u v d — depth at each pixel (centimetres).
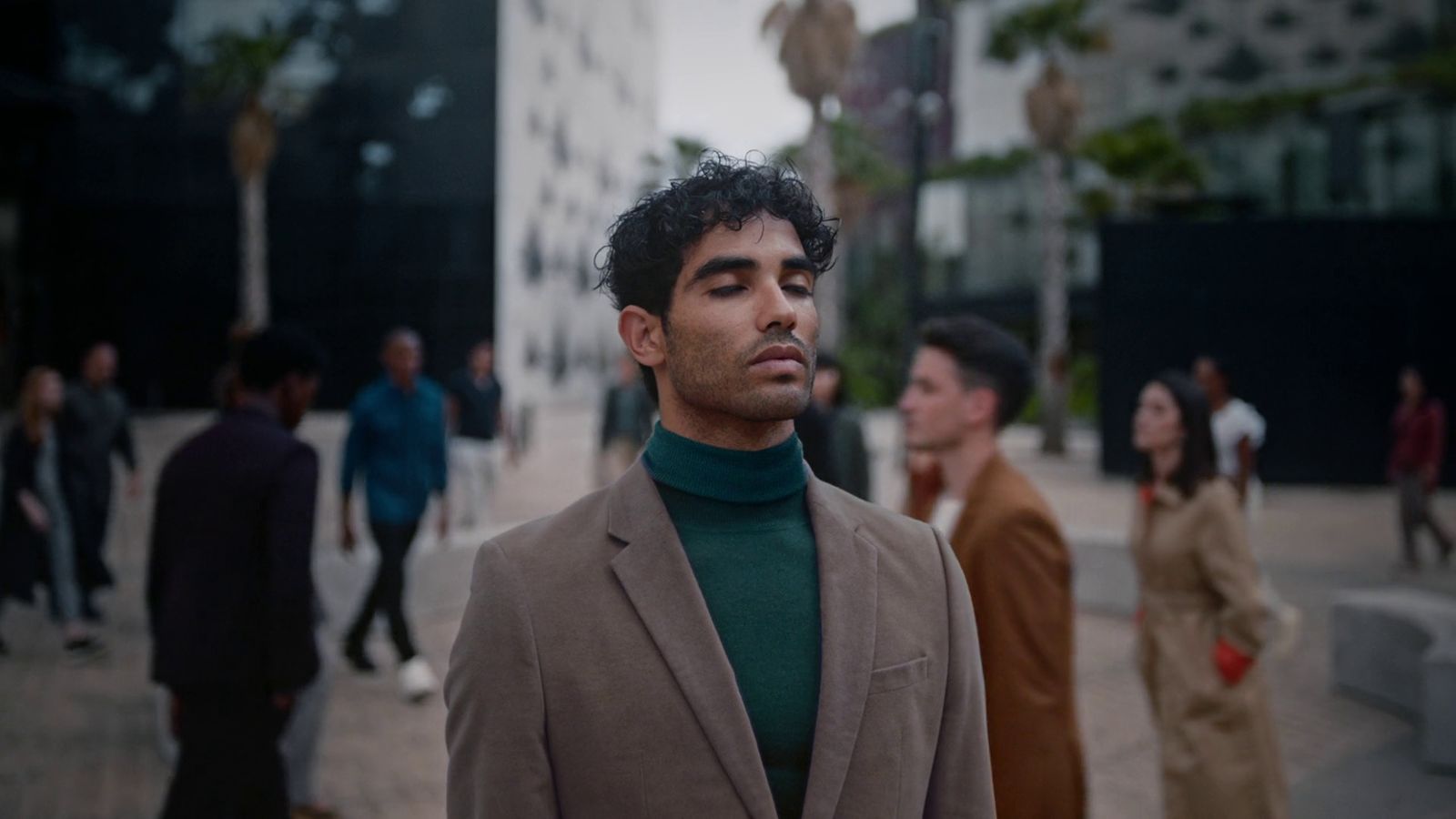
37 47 3016
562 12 3431
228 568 297
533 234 3225
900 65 5331
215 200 3042
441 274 3030
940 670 125
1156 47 4266
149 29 3023
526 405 2166
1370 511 1423
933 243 3959
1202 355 1744
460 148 3023
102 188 3041
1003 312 3744
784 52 2045
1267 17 4128
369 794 433
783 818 112
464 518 1142
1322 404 1723
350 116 3034
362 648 604
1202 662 323
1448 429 1694
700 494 122
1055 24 2250
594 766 111
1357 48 3994
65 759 470
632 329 128
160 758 472
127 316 3045
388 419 576
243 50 2664
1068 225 3428
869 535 129
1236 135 3334
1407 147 2938
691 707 111
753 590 119
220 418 326
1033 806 219
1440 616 547
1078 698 582
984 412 256
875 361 3934
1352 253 1709
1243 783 311
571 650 114
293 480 301
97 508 664
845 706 114
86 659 630
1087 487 1652
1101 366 1766
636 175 4150
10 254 2980
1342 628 598
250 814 303
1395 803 438
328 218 3039
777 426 124
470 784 115
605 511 123
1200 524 324
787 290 121
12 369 2942
